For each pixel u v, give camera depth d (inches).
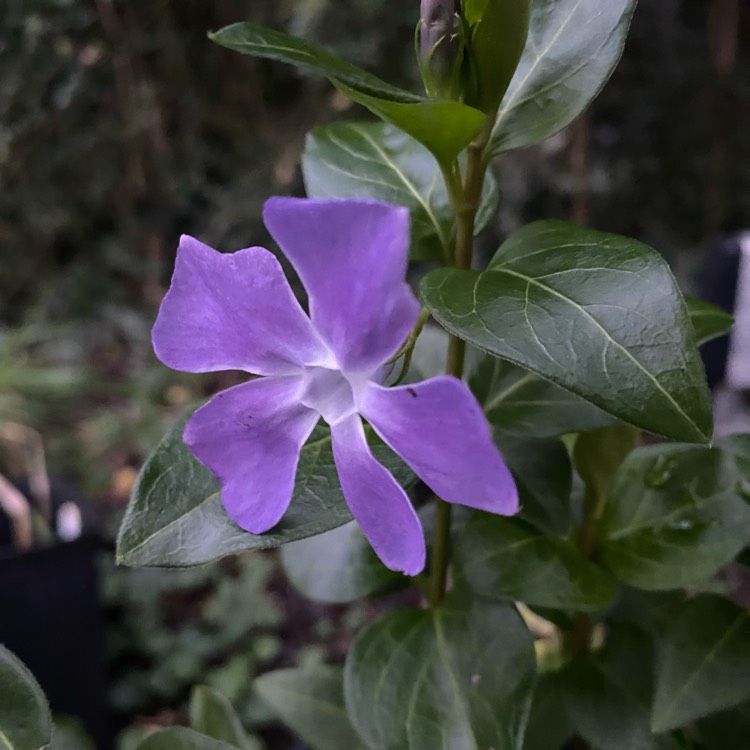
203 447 4.1
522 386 5.6
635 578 5.4
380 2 14.9
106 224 21.4
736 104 16.2
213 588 15.6
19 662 4.3
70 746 5.0
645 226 16.9
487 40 4.3
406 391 3.4
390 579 6.0
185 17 18.1
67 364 20.9
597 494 5.7
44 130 18.7
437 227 5.4
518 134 4.9
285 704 7.5
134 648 14.1
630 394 3.6
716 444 5.6
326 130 6.0
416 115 4.2
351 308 3.5
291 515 4.3
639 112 16.3
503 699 5.1
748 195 16.6
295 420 4.2
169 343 4.1
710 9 15.9
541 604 5.2
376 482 3.8
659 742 5.6
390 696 5.3
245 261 3.9
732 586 11.3
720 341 11.9
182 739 4.6
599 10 4.9
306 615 15.1
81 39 17.3
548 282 4.0
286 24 16.7
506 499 3.3
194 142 19.6
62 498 13.9
